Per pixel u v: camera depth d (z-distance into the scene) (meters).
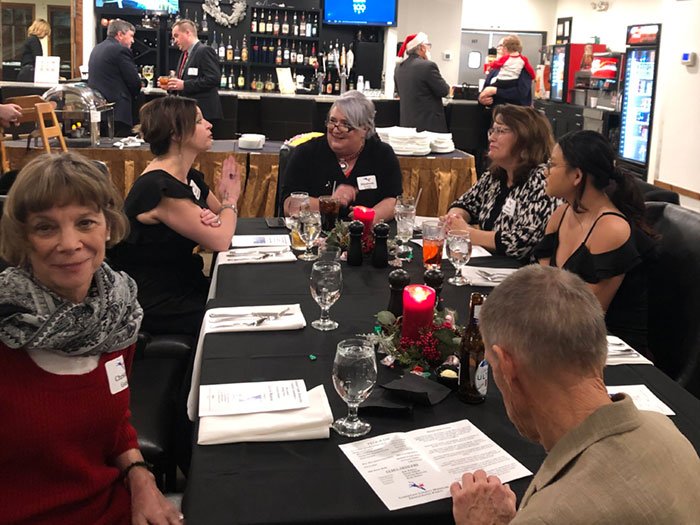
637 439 0.96
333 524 1.21
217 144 5.38
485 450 1.41
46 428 1.33
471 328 1.59
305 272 2.59
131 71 6.64
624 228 2.33
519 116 3.02
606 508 0.90
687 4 8.23
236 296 2.30
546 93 12.34
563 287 1.06
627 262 2.31
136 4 8.41
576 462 0.98
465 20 13.49
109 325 1.39
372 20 8.80
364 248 2.77
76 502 1.40
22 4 9.16
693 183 8.29
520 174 3.06
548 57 12.25
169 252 2.73
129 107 6.73
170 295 2.74
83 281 1.35
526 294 1.06
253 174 5.00
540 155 3.03
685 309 2.36
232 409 1.51
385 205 3.49
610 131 9.80
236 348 1.87
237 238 3.03
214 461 1.37
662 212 2.63
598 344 1.03
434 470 1.35
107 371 1.42
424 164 5.00
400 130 5.18
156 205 2.66
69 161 1.35
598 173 2.35
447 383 1.66
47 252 1.32
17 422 1.31
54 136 4.66
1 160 4.89
